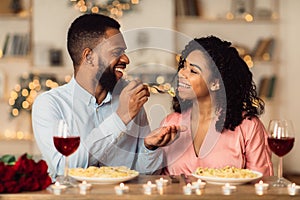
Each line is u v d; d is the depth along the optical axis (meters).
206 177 2.11
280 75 6.12
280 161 2.16
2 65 5.98
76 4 5.85
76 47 2.33
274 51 6.01
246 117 2.50
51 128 2.31
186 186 1.98
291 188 1.97
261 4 6.08
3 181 1.93
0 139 5.79
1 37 5.93
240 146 2.45
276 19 6.00
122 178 2.09
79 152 2.23
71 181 2.14
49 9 5.87
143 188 2.00
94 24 2.31
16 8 5.85
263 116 6.07
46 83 5.73
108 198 1.92
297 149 6.12
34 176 1.98
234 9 6.00
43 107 2.36
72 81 2.41
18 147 5.98
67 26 5.88
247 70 2.58
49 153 2.29
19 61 5.92
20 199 1.92
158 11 5.89
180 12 5.93
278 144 2.12
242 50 5.97
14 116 5.84
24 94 5.71
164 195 1.93
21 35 5.83
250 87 2.58
